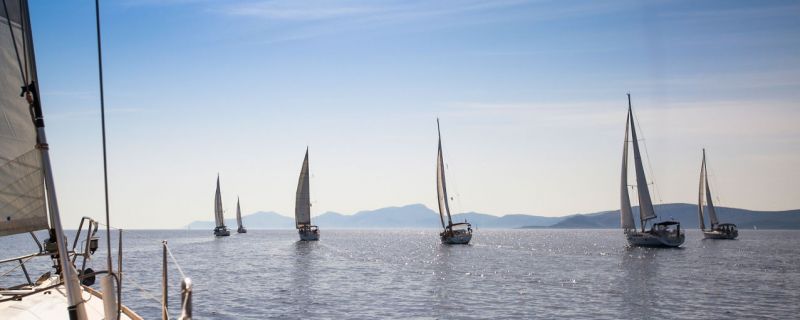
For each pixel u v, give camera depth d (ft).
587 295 134.51
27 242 429.79
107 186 27.43
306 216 401.29
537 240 558.15
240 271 186.39
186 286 20.75
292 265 214.28
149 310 104.27
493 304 120.78
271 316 104.06
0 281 134.92
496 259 254.27
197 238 557.74
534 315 108.68
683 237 303.68
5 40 32.32
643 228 301.63
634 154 295.69
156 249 322.34
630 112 294.87
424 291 140.05
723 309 117.19
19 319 34.76
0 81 32.09
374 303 120.57
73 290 26.03
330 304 118.32
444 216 348.18
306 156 399.85
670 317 108.27
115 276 28.19
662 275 180.24
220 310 108.68
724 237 438.81
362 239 590.14
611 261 239.71
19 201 33.06
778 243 449.48
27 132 33.42
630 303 123.34
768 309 117.80
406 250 335.47
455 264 224.74
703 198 452.35
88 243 36.11
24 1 32.48
